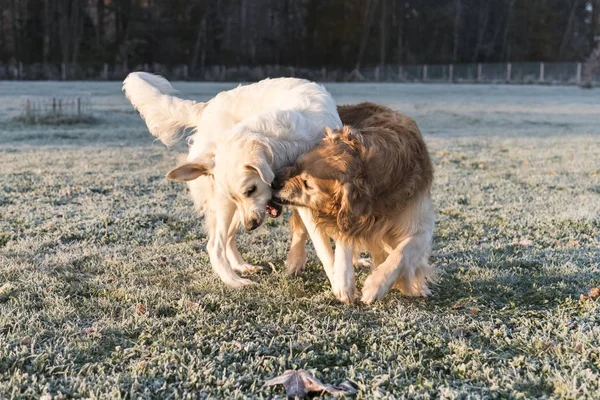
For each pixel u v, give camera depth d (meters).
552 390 2.88
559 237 5.80
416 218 3.90
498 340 3.42
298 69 51.78
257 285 4.45
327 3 56.69
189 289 4.32
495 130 17.17
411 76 53.09
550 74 49.88
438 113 22.36
